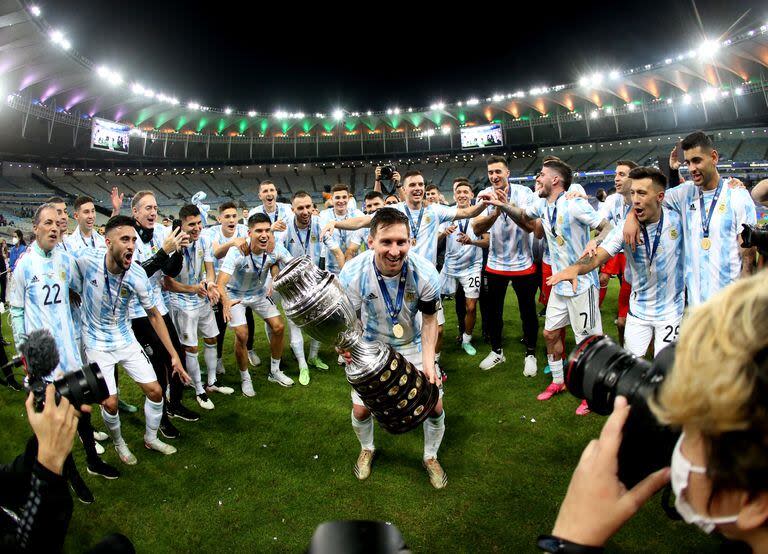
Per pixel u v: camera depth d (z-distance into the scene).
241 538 2.86
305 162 50.62
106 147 38.72
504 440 3.77
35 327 3.62
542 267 6.03
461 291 6.27
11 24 24.98
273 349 5.35
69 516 1.22
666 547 2.53
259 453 3.85
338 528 0.62
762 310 0.52
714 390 0.51
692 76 36.97
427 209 5.26
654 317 3.64
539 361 5.58
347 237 6.71
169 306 4.94
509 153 47.97
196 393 4.94
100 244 5.74
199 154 49.16
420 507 3.03
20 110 32.94
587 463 0.80
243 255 4.82
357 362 2.23
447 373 5.33
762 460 0.52
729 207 3.25
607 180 37.12
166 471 3.64
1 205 32.97
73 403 1.48
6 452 4.12
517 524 2.79
